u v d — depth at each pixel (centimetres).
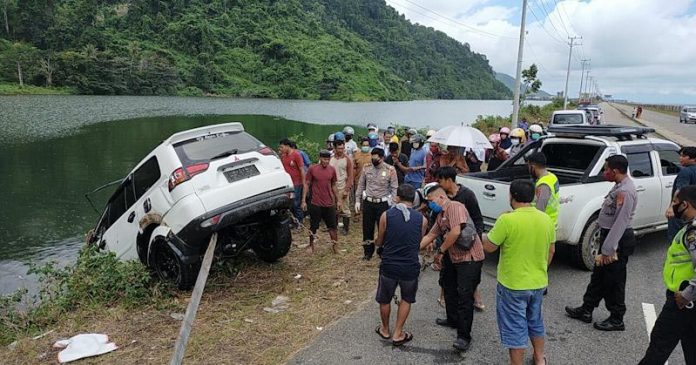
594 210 607
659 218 694
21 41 10031
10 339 484
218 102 9206
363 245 692
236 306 532
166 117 5647
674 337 330
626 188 428
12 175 2322
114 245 679
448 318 470
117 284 561
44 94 8669
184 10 13525
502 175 723
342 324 480
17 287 982
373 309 517
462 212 418
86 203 1814
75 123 4800
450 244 411
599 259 443
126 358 418
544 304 522
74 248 1298
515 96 2147
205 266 500
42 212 1675
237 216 552
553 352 419
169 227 555
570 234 600
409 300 424
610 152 641
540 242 360
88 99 8138
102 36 10625
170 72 10575
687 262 319
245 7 15212
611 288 452
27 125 4528
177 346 379
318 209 717
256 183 573
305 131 4038
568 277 603
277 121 5225
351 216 978
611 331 458
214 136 600
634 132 670
